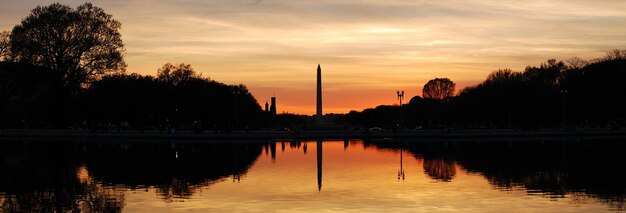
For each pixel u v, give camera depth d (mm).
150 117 133125
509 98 133000
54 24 98625
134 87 127312
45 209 28766
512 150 65750
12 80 105875
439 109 177875
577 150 64688
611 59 138500
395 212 27703
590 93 131375
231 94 163000
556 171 43750
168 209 28453
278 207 28984
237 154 61250
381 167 47719
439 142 84500
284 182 38188
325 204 29844
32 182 38500
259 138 93438
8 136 96875
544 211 27688
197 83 138750
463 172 43625
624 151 62625
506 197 31844
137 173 43406
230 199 31344
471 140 88062
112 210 28266
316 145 78438
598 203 29734
